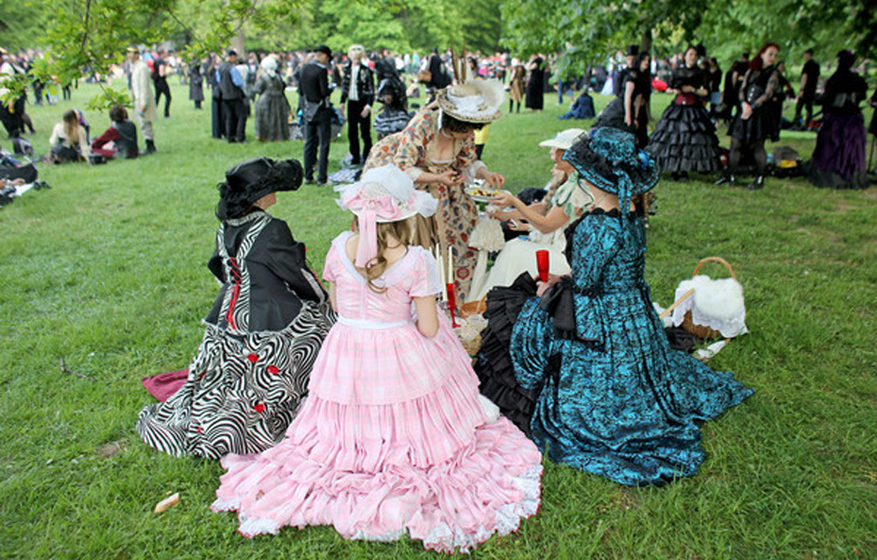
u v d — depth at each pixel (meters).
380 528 2.62
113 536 2.65
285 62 35.03
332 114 8.80
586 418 3.15
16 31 21.77
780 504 2.76
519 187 8.31
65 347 4.28
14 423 3.47
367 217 2.65
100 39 4.25
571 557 2.50
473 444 3.00
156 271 5.68
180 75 30.86
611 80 23.12
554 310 3.19
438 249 4.29
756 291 4.89
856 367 3.84
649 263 5.55
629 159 3.01
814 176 8.34
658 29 10.05
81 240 6.66
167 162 10.80
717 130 13.44
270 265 3.19
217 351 3.29
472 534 2.62
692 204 7.39
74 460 3.15
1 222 7.35
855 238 6.05
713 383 3.55
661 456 3.04
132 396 3.69
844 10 9.37
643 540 2.56
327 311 3.43
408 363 2.84
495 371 3.46
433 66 11.61
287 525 2.72
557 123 15.16
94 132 13.86
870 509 2.74
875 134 8.68
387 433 2.84
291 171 3.20
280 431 3.25
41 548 2.60
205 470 3.04
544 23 10.12
